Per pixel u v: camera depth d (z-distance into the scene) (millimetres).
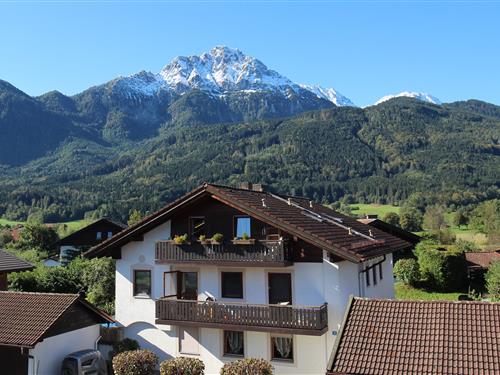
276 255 20922
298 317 20188
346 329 14305
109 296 34094
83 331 21516
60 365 20141
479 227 82688
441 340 13258
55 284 33469
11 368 19438
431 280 41281
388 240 27797
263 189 29438
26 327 19328
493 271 36969
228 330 22328
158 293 24297
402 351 13172
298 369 20891
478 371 12164
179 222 23781
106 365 22359
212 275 23188
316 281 21094
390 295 29594
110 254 25406
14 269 25344
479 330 13336
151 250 24594
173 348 23609
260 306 20844
